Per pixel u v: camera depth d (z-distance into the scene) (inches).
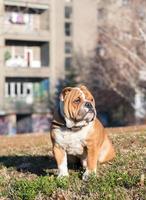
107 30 1343.5
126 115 1699.1
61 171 281.9
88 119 266.1
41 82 1770.4
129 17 1224.2
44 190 262.7
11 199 263.9
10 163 364.2
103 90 1566.2
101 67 1449.3
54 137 276.8
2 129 1712.6
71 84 1761.8
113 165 305.3
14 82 1729.8
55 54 1796.3
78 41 1868.8
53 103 1758.1
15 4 1612.9
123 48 1212.5
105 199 243.6
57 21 1829.5
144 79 1264.8
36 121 1761.8
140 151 342.6
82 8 1903.3
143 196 241.8
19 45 1723.7
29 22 1716.3
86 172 278.1
